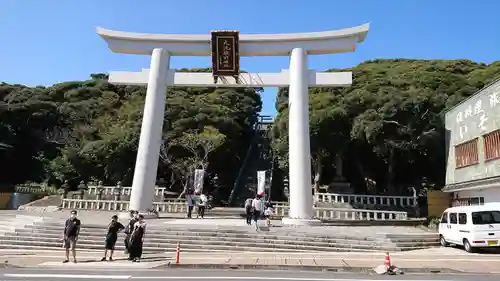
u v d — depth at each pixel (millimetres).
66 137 49844
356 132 32312
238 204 42156
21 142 48094
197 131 44094
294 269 11914
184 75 26422
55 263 13039
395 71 49094
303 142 23641
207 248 17359
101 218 24703
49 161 47094
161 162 43188
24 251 16906
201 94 56375
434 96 32250
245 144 54219
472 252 16281
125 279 9484
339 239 18250
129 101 54188
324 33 25141
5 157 46000
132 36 26391
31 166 48156
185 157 41781
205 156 40312
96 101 52906
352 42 24875
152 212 24547
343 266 12008
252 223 22344
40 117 49125
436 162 33406
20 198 38812
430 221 24109
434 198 27062
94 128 46875
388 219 27031
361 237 18312
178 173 40906
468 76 44156
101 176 43844
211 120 45781
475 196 22359
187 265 12219
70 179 44000
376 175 38906
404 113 30984
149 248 17203
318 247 17344
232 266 12133
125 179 42344
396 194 34969
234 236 18453
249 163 52156
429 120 30922
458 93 35125
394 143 31531
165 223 21375
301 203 22766
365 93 33781
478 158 21969
